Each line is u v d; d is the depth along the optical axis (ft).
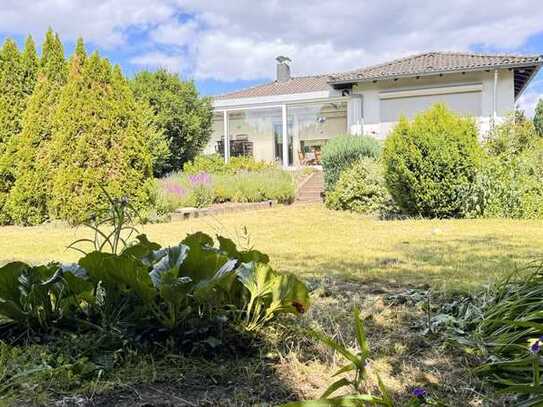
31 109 29.68
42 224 29.48
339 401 4.39
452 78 46.80
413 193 27.22
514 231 20.61
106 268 7.02
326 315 8.81
